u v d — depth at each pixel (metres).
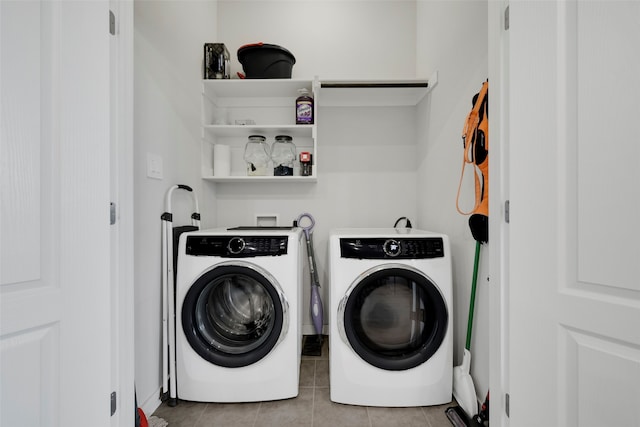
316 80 2.01
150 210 1.41
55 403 0.80
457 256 1.62
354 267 1.45
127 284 1.03
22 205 0.74
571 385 0.84
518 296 0.94
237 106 2.28
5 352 0.72
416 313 1.49
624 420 0.74
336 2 2.36
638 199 0.70
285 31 2.35
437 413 1.41
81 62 0.84
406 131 2.33
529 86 0.91
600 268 0.77
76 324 0.84
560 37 0.84
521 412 0.94
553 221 0.86
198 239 1.48
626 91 0.71
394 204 2.34
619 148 0.73
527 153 0.92
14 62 0.72
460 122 1.58
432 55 1.99
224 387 1.44
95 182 0.87
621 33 0.72
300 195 2.34
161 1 1.51
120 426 0.99
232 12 2.34
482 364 1.36
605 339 0.77
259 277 1.44
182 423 1.34
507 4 1.01
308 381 1.68
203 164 2.04
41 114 0.77
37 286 0.77
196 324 1.46
